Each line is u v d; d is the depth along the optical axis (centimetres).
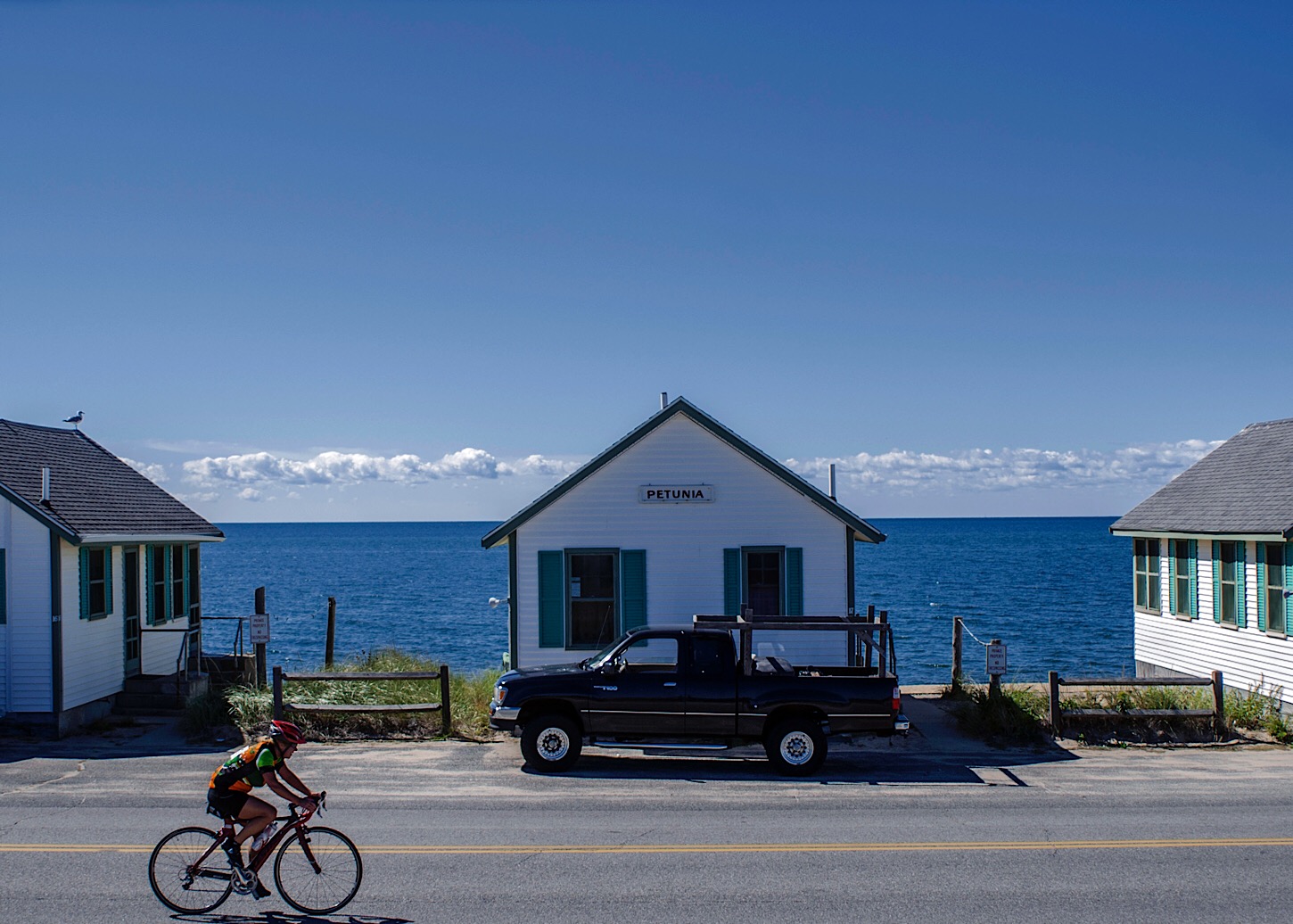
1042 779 1434
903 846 1076
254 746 874
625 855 1041
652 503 1947
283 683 1891
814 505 1947
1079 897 911
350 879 877
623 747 1598
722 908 880
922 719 1877
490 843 1087
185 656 2133
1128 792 1349
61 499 1923
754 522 1944
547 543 1941
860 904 891
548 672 1516
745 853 1051
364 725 1731
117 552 2039
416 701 1844
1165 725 1719
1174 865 1009
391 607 6091
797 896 912
